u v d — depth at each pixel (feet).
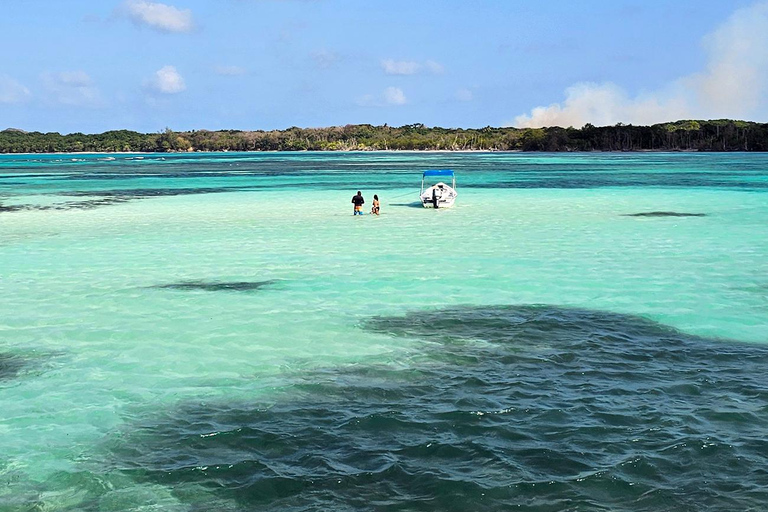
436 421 36.19
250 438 34.55
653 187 197.98
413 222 116.16
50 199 172.96
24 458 32.76
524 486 29.66
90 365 45.60
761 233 100.94
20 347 49.47
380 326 53.93
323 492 29.45
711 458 31.81
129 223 119.24
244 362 45.93
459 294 63.72
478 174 285.23
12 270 77.20
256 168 387.34
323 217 125.49
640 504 28.19
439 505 28.40
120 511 28.32
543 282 68.33
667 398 38.96
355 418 36.70
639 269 74.49
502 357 46.26
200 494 29.50
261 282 69.77
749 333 51.31
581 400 38.73
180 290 66.69
